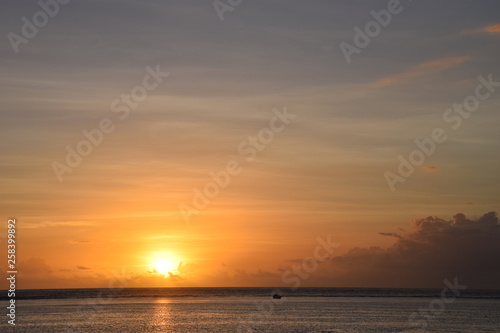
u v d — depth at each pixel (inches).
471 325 2979.8
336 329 2726.4
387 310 4269.2
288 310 4205.2
